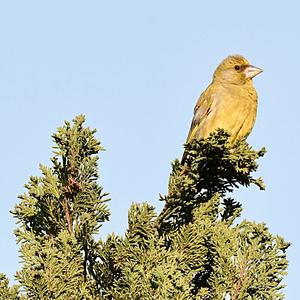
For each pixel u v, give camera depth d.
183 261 9.79
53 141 10.19
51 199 9.94
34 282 8.63
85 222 9.45
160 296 7.81
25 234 9.67
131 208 9.59
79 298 8.77
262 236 9.79
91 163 10.18
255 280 9.45
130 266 8.36
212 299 9.15
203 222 10.00
